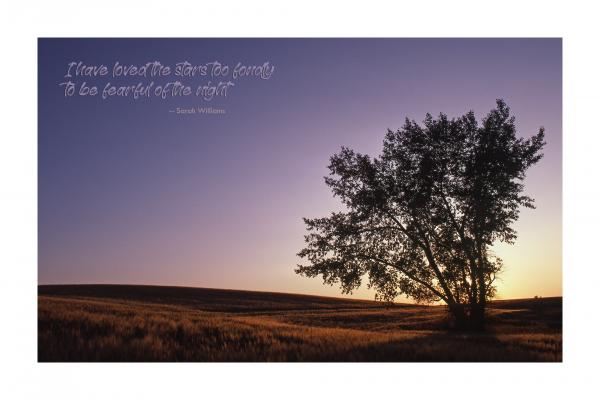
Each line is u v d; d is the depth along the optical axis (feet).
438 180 81.51
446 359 48.11
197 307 175.63
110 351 48.73
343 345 53.36
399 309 152.15
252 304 193.06
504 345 56.08
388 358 48.24
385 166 86.28
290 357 48.67
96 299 149.89
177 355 49.42
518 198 80.64
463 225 80.79
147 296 205.57
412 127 83.46
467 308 83.15
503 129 80.64
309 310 163.63
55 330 56.29
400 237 85.40
